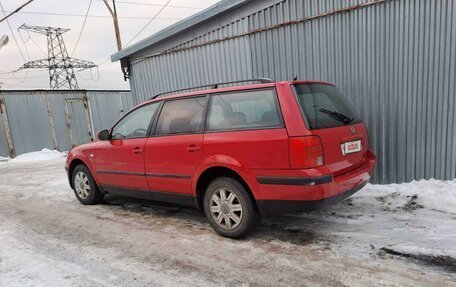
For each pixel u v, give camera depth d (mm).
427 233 3746
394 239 3674
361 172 3893
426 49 5000
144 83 9297
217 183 3984
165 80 8703
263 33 6578
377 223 4121
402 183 5371
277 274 3166
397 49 5199
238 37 6988
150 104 4820
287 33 6254
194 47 7852
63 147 16234
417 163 5293
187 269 3381
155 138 4574
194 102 4309
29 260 3814
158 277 3262
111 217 5172
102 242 4207
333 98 4090
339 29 5652
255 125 3686
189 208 5320
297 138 3357
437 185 4980
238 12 6855
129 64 9578
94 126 17547
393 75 5289
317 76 6016
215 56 7488
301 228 4164
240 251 3684
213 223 4113
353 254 3424
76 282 3250
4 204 6562
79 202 6234
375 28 5320
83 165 5867
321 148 3400
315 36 5930
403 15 5078
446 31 4836
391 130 5430
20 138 14703
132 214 5242
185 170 4219
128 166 4930
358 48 5520
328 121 3646
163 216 5031
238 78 7160
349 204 4836
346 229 4035
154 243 4059
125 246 4035
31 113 15062
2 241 4465
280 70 6465
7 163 13281
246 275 3189
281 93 3584
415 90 5164
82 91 16984
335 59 5770
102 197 5961
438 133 5090
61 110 16188
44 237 4520
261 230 4188
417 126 5223
